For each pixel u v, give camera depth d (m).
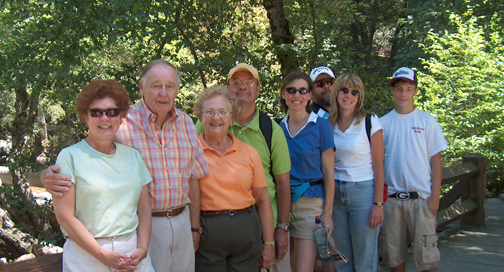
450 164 7.95
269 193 2.73
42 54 4.64
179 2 4.57
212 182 2.44
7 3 5.12
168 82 2.17
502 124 7.89
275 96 5.28
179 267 2.28
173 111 2.29
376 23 15.66
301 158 2.87
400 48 14.38
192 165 2.35
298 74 2.91
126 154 2.01
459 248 4.54
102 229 1.83
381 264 4.09
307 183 2.85
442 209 5.36
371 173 3.01
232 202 2.44
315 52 5.39
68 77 4.50
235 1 5.36
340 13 5.89
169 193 2.20
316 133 2.85
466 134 8.22
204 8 4.93
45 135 12.05
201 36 5.10
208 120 2.45
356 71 5.29
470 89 8.25
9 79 4.43
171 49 5.15
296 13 5.96
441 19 8.75
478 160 5.33
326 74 3.61
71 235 1.80
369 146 3.00
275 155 2.72
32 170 5.36
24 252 8.11
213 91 2.48
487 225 5.43
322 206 2.88
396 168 3.26
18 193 5.89
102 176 1.87
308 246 2.90
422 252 3.20
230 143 2.57
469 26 8.63
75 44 4.52
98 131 1.88
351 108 3.02
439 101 8.27
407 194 3.21
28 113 8.05
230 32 5.44
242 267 2.49
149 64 2.24
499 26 8.73
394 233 3.30
